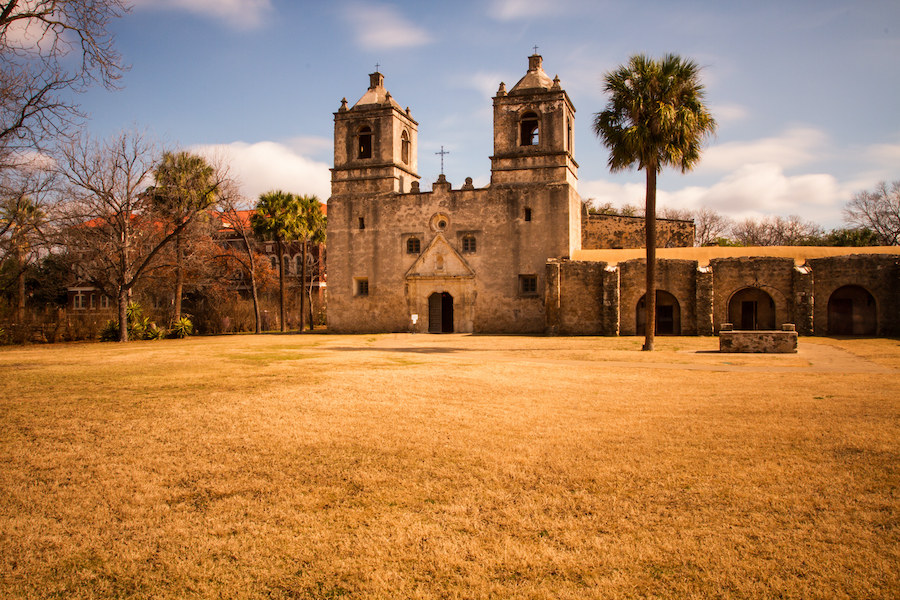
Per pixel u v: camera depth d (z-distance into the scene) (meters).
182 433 8.52
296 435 8.38
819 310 29.28
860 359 17.61
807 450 7.35
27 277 40.78
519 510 5.72
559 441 7.99
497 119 35.75
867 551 4.75
